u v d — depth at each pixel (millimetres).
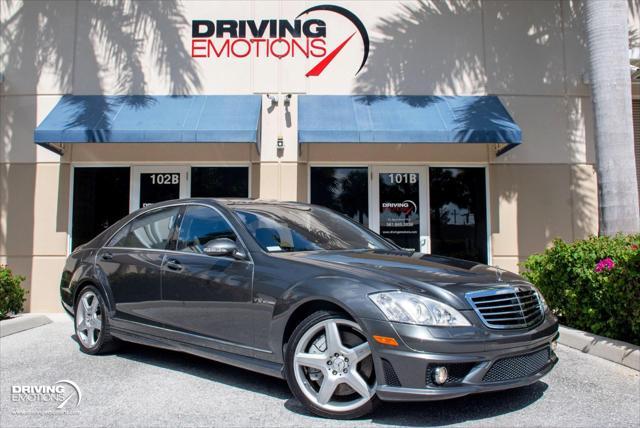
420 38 9188
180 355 5449
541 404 3971
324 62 9148
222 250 4164
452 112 8477
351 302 3512
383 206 8969
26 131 8969
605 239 6305
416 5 9234
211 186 8961
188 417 3713
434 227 8953
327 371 3590
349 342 3586
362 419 3609
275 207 5102
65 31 9141
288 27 9180
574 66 9172
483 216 8977
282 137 8930
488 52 9172
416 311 3389
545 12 9234
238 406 3914
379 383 3379
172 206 5172
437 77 9125
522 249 8836
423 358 3273
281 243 4445
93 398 4141
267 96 9047
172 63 9125
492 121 8117
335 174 9008
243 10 9219
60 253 8797
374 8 9234
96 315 5473
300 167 8906
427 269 3916
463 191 9023
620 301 5430
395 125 8055
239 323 4109
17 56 9109
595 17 7086
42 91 9039
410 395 3270
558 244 6477
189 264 4582
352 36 9188
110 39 9141
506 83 9102
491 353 3400
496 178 8938
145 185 8984
